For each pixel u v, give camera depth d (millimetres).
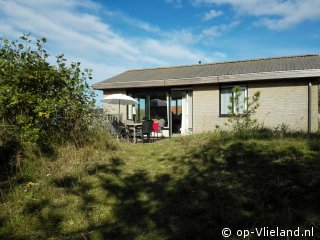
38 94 5492
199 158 5559
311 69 9891
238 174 4480
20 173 4391
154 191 4227
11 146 4812
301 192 3658
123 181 4609
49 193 3932
